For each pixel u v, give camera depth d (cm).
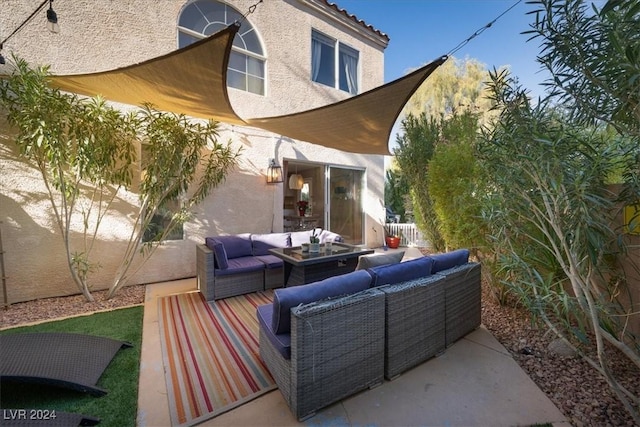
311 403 243
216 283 520
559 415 243
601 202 226
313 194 940
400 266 331
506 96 252
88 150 436
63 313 458
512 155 255
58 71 509
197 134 543
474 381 291
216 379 291
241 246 639
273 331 272
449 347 358
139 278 612
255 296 546
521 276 319
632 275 312
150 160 526
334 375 255
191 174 559
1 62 414
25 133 418
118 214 581
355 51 980
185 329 403
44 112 407
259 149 765
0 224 474
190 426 233
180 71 378
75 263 507
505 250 379
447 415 245
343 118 501
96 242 561
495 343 368
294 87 819
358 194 1030
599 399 259
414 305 314
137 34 585
